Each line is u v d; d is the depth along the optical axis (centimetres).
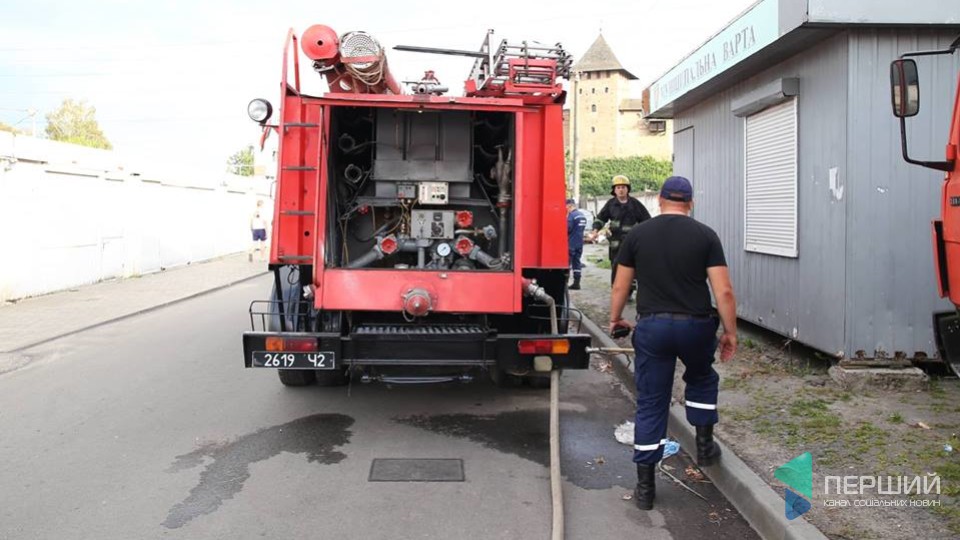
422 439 578
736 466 466
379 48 569
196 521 426
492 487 480
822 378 665
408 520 429
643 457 438
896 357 639
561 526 407
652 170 7669
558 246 599
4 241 1332
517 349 551
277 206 568
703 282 439
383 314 588
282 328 580
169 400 693
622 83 8644
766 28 697
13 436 586
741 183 878
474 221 634
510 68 565
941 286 468
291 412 650
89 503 452
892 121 634
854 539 367
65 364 857
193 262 2334
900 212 636
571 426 615
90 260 1659
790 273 753
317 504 451
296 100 577
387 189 616
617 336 484
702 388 473
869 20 610
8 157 1328
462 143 615
